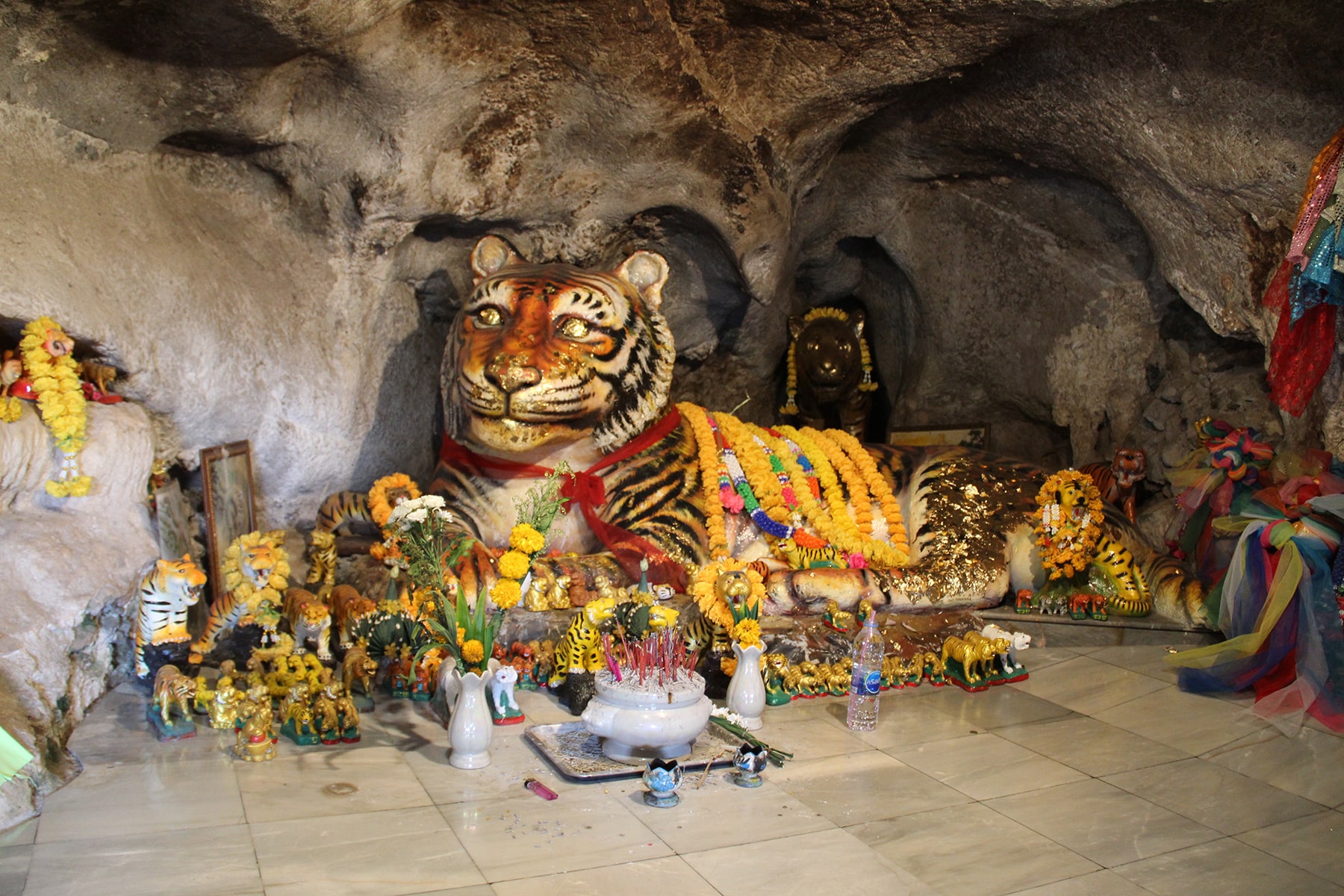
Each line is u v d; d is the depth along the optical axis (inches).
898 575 223.5
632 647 172.9
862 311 330.3
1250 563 206.8
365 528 239.1
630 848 136.2
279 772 156.8
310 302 232.1
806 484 238.1
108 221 195.3
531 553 178.2
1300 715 190.2
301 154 220.8
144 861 127.3
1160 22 211.8
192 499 216.4
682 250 284.7
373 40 201.6
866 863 134.3
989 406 320.8
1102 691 203.3
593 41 221.5
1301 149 215.3
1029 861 136.2
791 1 221.3
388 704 187.9
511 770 160.9
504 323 215.9
